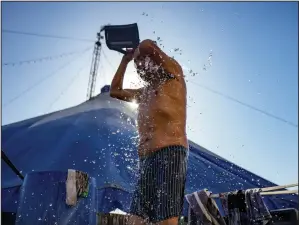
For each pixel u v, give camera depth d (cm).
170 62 188
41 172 232
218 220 263
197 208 274
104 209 552
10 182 599
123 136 741
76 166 641
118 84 212
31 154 687
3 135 779
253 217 245
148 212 165
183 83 191
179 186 166
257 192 251
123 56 219
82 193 233
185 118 183
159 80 189
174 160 168
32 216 220
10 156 682
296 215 219
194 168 730
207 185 693
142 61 190
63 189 228
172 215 160
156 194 164
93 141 713
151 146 173
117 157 672
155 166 168
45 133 764
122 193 568
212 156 858
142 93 200
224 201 272
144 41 188
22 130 802
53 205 223
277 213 231
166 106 178
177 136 174
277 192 244
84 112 869
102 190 570
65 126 781
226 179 744
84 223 228
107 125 782
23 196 227
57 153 682
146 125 180
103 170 626
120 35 213
